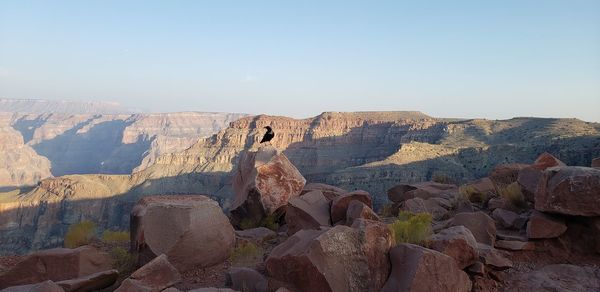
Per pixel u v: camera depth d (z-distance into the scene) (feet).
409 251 28.45
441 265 27.40
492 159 414.82
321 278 26.50
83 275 33.19
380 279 28.27
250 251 38.88
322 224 46.62
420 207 54.08
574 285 29.86
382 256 29.07
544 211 37.70
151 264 29.94
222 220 39.68
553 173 38.60
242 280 30.37
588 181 35.81
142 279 29.01
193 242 36.14
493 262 31.63
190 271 35.91
